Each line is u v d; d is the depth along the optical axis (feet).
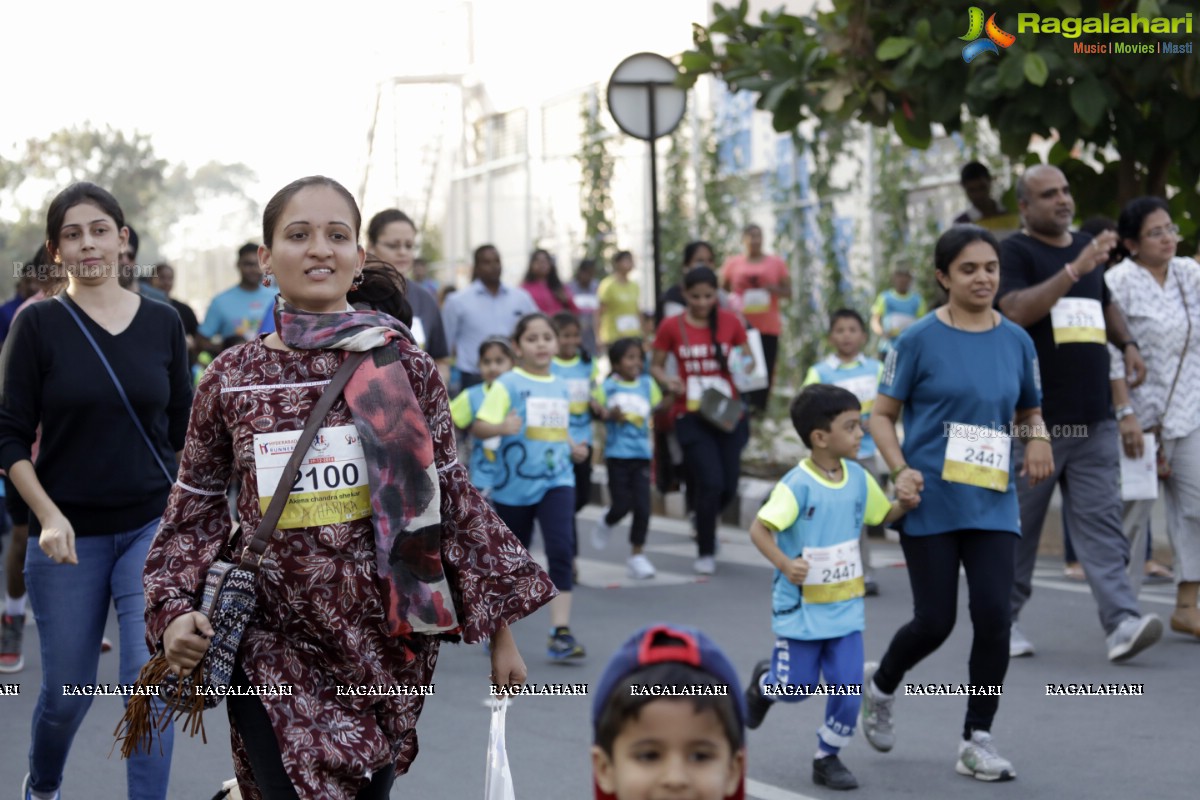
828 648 20.81
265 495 12.35
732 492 39.91
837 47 35.47
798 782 20.90
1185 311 28.99
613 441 38.73
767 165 66.74
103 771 22.00
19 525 27.61
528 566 13.05
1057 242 27.50
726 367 39.34
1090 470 26.86
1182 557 29.19
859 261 58.39
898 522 21.21
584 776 21.17
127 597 17.70
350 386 12.54
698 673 8.18
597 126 72.18
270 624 12.46
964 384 20.75
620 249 75.77
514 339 30.68
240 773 13.08
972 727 20.84
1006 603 20.54
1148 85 33.42
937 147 55.83
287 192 12.99
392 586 12.33
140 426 17.92
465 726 24.09
